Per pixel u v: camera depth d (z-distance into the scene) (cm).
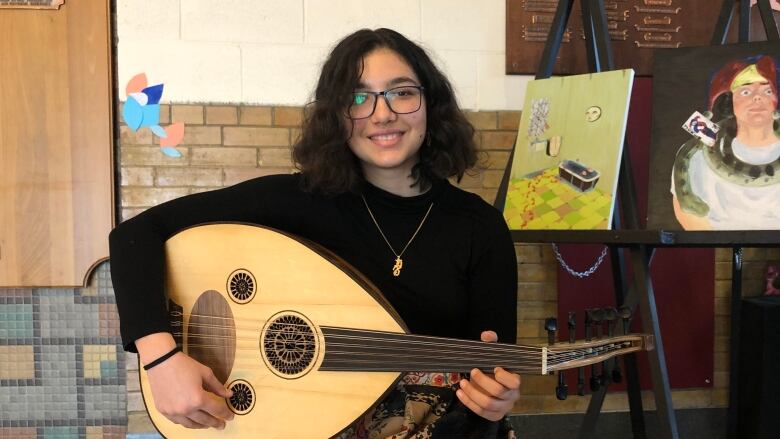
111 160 211
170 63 209
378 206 117
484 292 117
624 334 118
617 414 227
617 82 165
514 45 223
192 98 211
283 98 215
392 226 117
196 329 112
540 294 225
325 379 106
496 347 99
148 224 112
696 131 157
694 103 159
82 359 216
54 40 208
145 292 105
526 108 185
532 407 224
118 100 211
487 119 224
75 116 210
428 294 113
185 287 113
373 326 105
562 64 224
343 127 113
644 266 150
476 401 98
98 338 216
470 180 223
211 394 106
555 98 178
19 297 214
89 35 209
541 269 225
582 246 222
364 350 104
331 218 117
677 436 144
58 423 216
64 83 209
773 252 233
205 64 211
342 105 110
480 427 104
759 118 151
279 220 117
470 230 118
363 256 115
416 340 102
